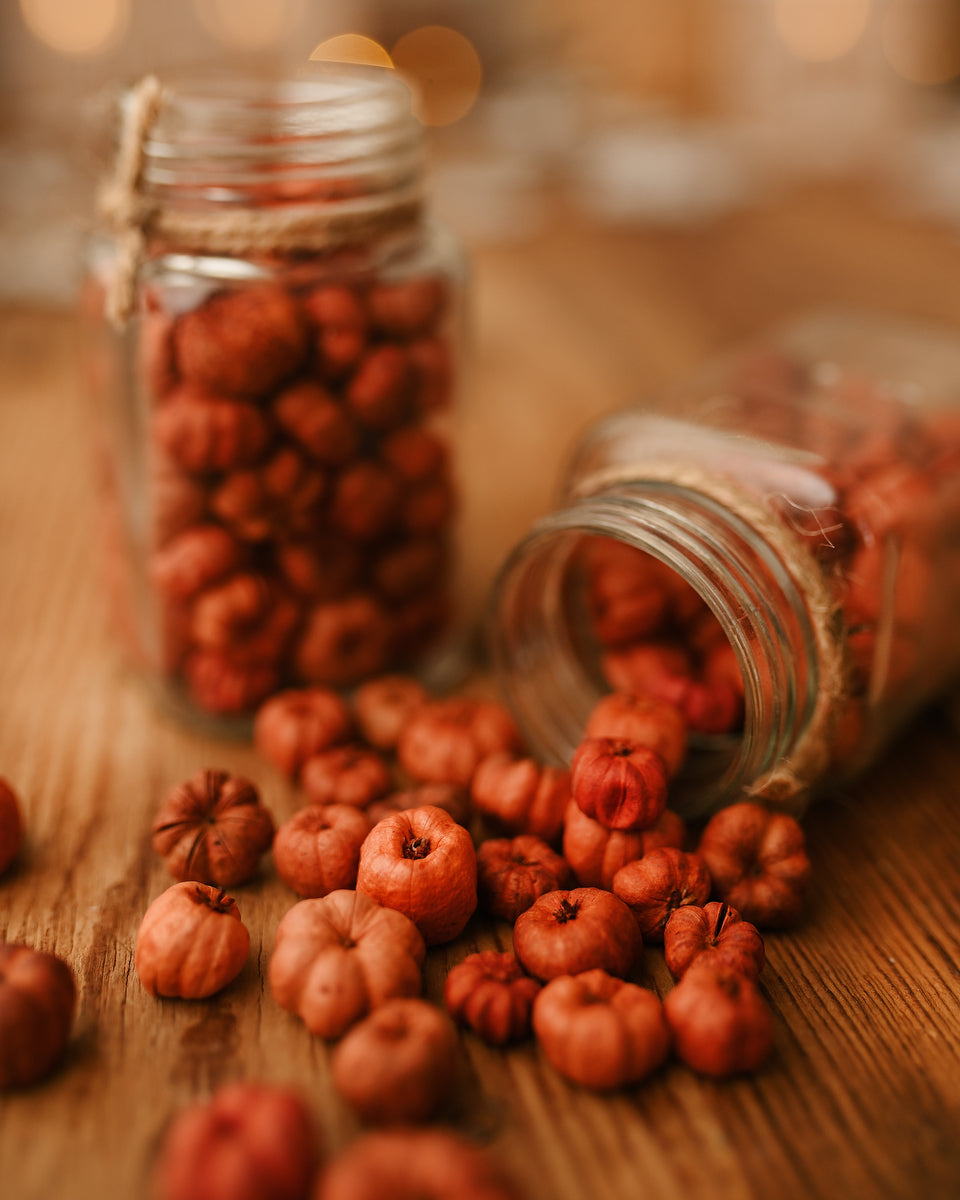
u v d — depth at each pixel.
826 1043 0.25
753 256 0.68
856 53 0.93
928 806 0.31
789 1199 0.22
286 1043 0.24
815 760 0.28
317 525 0.32
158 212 0.30
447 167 0.81
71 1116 0.23
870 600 0.29
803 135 0.90
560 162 0.85
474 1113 0.23
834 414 0.34
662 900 0.26
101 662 0.36
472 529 0.42
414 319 0.31
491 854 0.27
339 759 0.30
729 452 0.30
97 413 0.34
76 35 0.88
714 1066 0.23
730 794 0.28
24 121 0.80
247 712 0.33
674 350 0.55
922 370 0.38
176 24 0.91
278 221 0.30
